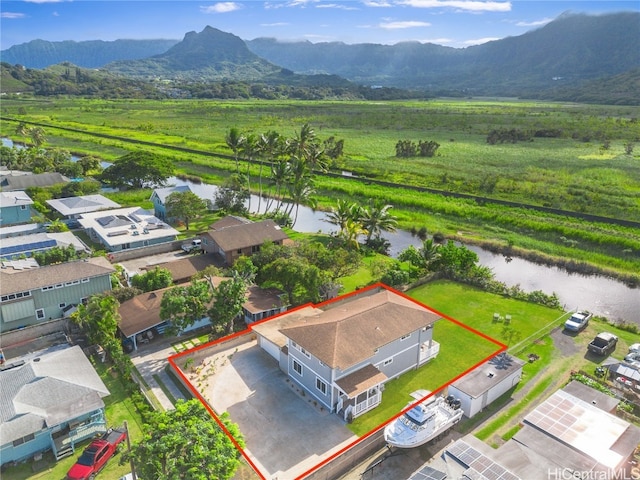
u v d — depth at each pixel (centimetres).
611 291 5578
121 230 6406
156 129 17350
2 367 3631
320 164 8706
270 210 8606
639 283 5747
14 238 5744
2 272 4375
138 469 2386
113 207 7531
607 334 4125
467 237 7269
